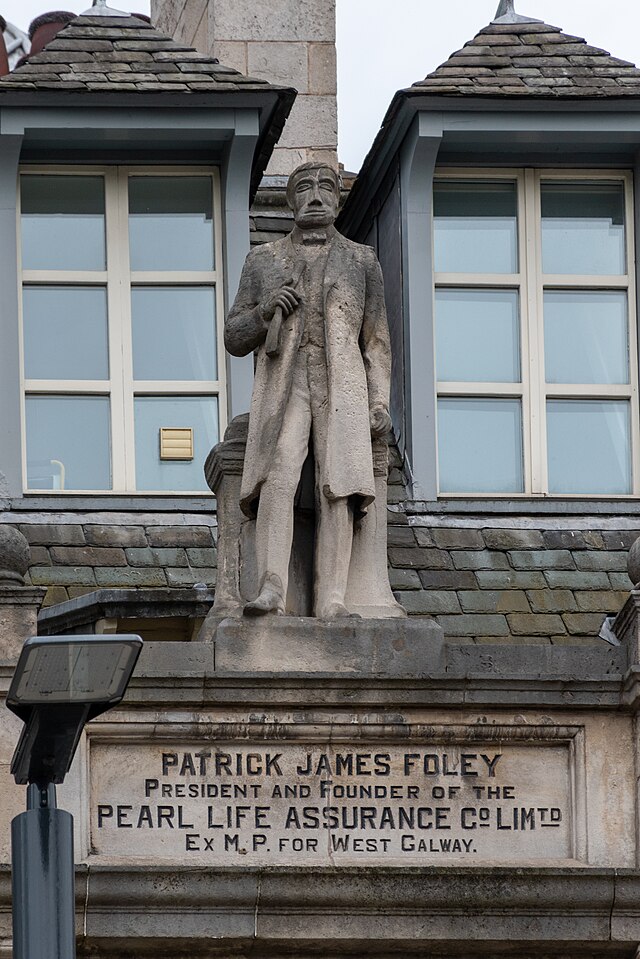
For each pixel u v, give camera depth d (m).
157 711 17.91
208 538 20.69
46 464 21.09
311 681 18.00
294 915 17.61
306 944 17.64
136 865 17.48
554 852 18.09
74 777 17.77
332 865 17.66
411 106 21.25
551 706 18.16
